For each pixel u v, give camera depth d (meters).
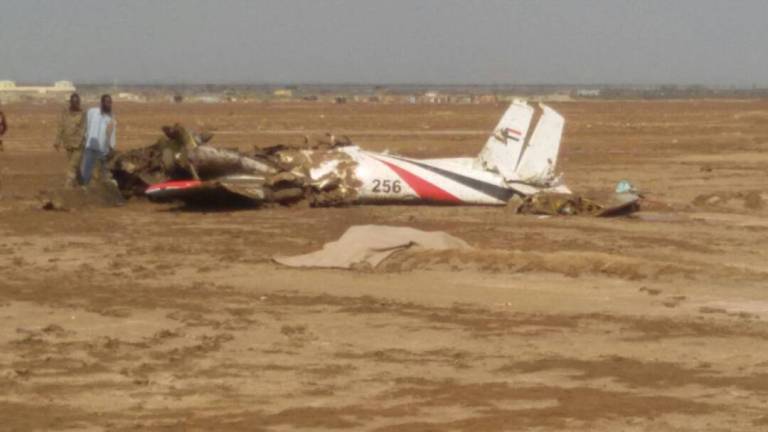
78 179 42.50
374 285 27.25
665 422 16.78
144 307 24.81
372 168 42.38
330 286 27.14
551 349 21.33
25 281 27.67
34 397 18.06
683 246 33.62
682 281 27.72
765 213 43.03
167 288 26.89
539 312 24.50
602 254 29.64
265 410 17.42
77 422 16.77
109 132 42.38
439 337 22.27
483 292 26.47
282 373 19.58
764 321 23.66
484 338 22.19
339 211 40.91
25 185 50.88
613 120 137.00
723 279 27.91
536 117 42.88
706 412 17.30
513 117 42.66
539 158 42.81
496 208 42.09
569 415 17.08
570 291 26.58
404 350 21.23
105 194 42.16
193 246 32.97
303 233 35.53
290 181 41.56
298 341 21.88
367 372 19.69
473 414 17.17
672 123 128.25
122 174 43.22
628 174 60.69
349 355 20.86
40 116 133.38
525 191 42.03
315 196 41.72
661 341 21.97
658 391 18.48
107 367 19.91
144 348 21.25
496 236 34.84
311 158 42.56
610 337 22.30
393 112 165.75
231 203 41.47
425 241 30.97
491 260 29.25
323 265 29.44
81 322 23.38
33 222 37.72
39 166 61.72
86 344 21.50
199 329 22.80
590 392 18.39
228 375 19.44
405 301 25.55
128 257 31.16
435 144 86.19
